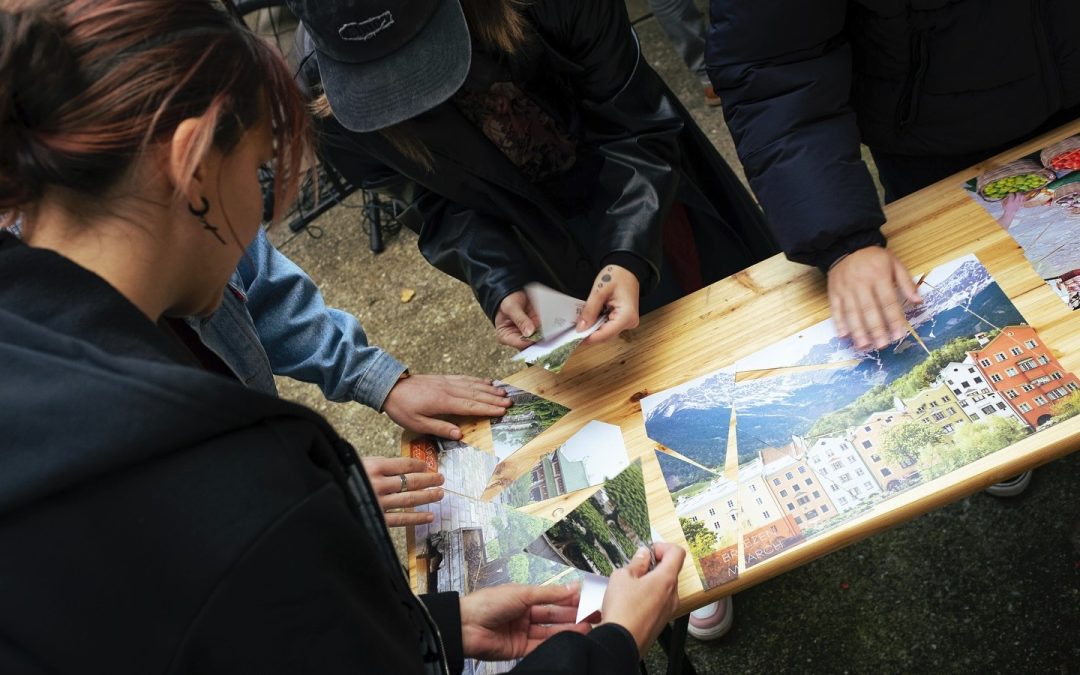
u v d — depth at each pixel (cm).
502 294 142
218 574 53
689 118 160
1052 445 97
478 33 125
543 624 99
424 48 108
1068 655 165
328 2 104
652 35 350
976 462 99
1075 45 126
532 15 128
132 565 53
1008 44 124
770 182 127
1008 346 108
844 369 115
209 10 63
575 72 138
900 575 185
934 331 113
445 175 140
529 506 117
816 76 124
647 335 133
